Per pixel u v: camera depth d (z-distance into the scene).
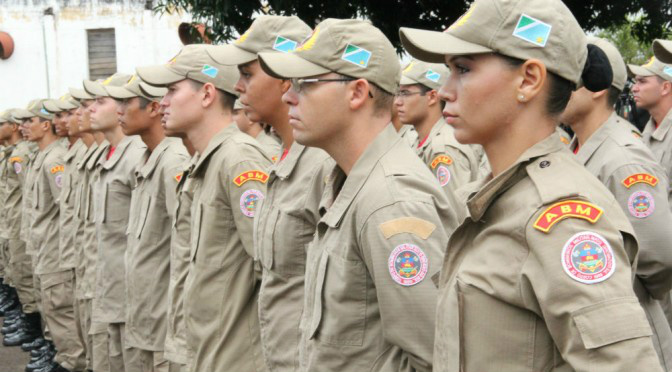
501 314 1.63
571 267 1.50
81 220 5.89
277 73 2.29
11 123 9.85
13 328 8.15
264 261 2.95
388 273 2.11
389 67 2.36
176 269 3.74
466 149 4.75
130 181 4.86
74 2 14.10
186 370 3.52
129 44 14.05
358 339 2.24
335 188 2.47
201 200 3.43
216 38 7.53
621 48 12.23
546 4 1.67
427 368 2.09
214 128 3.59
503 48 1.66
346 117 2.34
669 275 3.03
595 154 3.23
